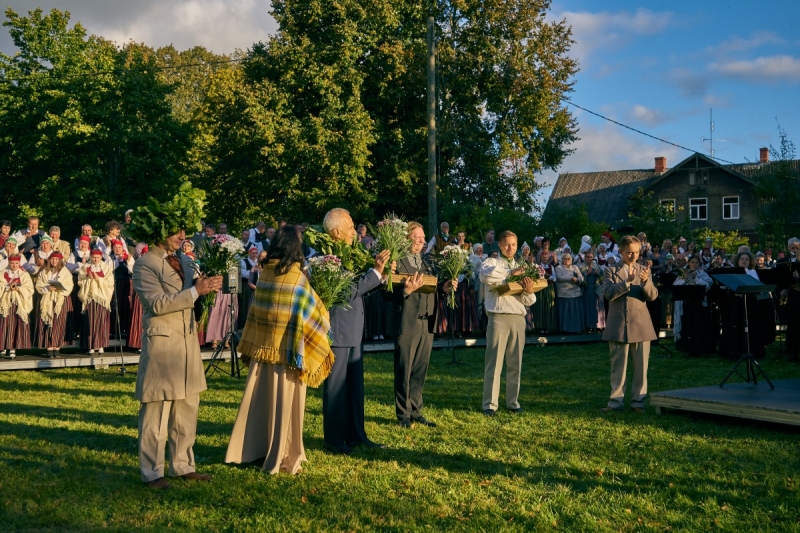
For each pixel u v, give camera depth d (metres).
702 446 6.66
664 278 13.80
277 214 28.98
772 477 5.64
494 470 5.83
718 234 33.31
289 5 29.02
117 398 8.99
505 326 8.18
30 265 11.87
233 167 30.02
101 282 11.94
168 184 33.75
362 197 28.66
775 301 16.55
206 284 5.12
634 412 8.34
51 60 36.41
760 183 25.27
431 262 7.91
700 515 4.77
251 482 5.30
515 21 30.38
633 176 48.84
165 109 35.84
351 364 6.58
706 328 13.89
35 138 33.78
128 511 4.71
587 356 13.68
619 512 4.80
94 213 33.00
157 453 5.20
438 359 13.21
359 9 28.77
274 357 5.48
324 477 5.51
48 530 4.39
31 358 11.61
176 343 5.20
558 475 5.65
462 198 30.97
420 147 29.47
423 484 5.36
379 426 7.39
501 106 31.00
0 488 5.13
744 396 7.95
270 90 27.91
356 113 28.09
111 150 34.59
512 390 8.34
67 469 5.66
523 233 25.28
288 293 5.52
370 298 14.26
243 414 5.73
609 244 17.80
